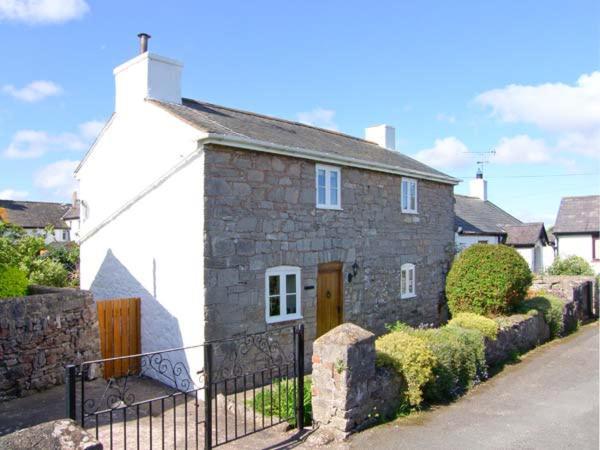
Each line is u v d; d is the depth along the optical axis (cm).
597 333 1467
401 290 1414
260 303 985
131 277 1077
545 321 1323
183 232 933
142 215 1045
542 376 961
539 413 740
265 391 812
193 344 904
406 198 1457
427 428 676
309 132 1460
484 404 784
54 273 1398
